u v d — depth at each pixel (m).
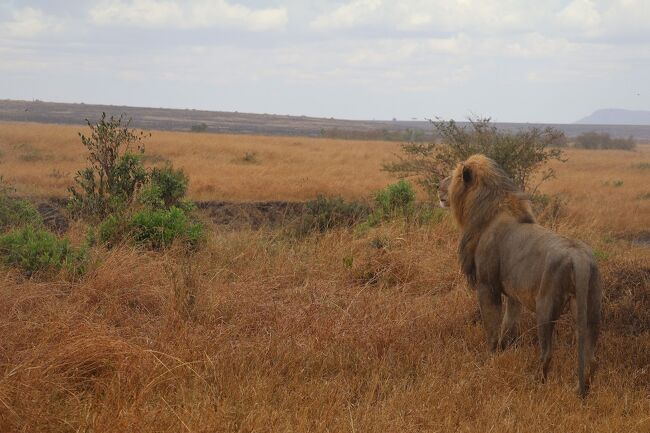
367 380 7.15
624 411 6.87
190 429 5.64
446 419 6.26
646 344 8.33
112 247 11.42
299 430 5.82
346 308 9.04
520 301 7.77
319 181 26.62
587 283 6.88
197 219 15.05
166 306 8.60
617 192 28.66
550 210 16.50
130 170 14.52
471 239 8.45
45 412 5.95
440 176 18.20
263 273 10.88
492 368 7.47
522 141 17.56
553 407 6.79
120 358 6.82
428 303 9.70
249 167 31.16
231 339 7.88
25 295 8.62
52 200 19.80
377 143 66.38
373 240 12.23
